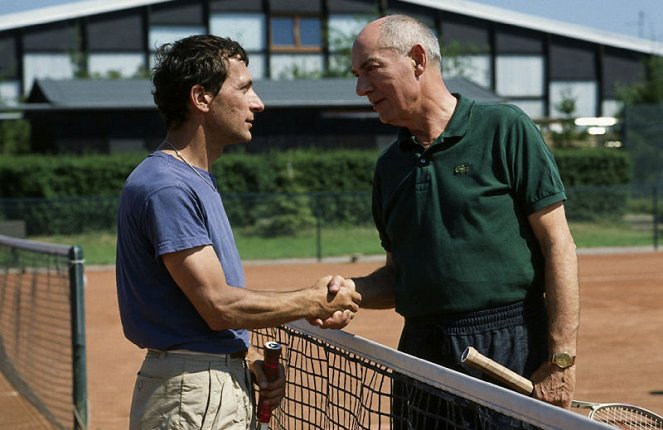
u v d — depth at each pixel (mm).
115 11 38000
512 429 2520
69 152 29859
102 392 8391
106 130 30000
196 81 3154
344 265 20812
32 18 37531
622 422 3779
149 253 3115
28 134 33969
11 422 6773
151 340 3145
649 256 21750
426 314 3461
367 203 24875
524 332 3355
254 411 3389
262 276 18875
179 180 3098
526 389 3039
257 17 38812
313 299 3184
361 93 3502
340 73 37125
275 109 30672
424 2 39719
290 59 38938
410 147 3529
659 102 35438
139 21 38250
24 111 30938
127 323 3217
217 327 3084
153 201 3049
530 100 40812
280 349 3406
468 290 3338
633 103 35844
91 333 11906
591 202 25453
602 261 20844
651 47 41000
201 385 3123
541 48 40781
